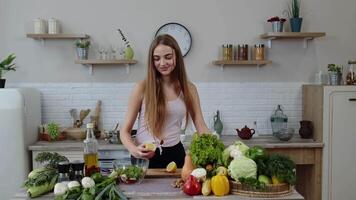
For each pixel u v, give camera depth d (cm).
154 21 439
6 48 434
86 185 176
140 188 191
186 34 440
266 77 451
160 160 252
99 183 184
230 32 444
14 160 374
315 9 448
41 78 439
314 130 416
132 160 212
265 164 179
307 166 425
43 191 181
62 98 441
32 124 402
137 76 443
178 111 248
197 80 446
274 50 449
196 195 178
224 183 177
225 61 425
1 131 372
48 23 430
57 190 175
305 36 425
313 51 451
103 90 443
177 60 239
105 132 420
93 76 442
